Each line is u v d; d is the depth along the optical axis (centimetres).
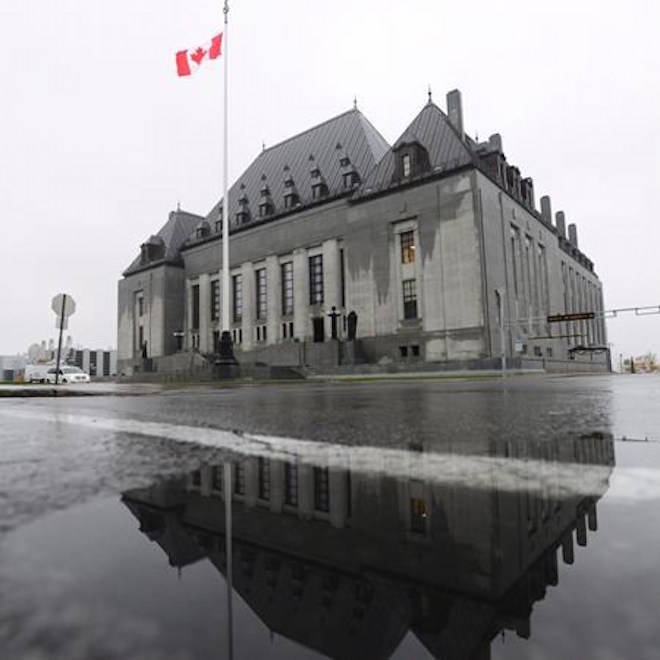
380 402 629
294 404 617
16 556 93
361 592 75
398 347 4166
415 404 575
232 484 160
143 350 6456
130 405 650
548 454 209
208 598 73
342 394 908
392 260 4284
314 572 83
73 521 119
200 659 53
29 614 67
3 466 191
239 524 117
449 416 406
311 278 5028
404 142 4312
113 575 83
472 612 66
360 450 224
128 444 254
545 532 106
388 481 160
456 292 3862
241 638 58
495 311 3847
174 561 91
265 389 1353
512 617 65
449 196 3969
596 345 7525
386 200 4353
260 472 177
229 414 459
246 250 5622
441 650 54
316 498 140
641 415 400
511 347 4028
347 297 4575
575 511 122
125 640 59
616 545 95
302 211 5069
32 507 131
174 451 228
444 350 3884
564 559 88
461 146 4100
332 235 4797
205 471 180
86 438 284
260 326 5453
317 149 5647
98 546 100
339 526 113
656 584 76
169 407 592
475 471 174
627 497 135
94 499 140
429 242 4044
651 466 180
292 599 71
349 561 91
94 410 561
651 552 92
